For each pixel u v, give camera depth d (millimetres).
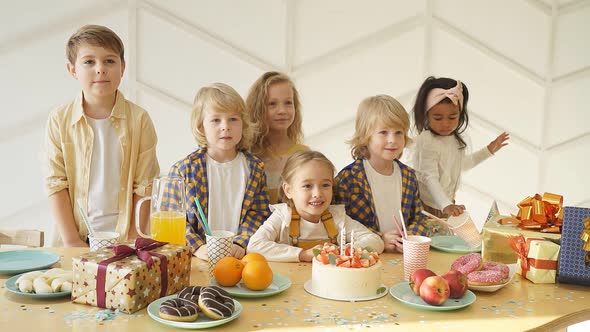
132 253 1361
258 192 1991
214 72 3223
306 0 3250
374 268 1399
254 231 1872
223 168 1949
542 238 1573
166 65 3166
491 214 1886
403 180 2076
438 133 2590
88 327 1182
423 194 2531
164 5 3105
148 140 2182
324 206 1811
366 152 2098
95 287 1287
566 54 3586
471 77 3533
